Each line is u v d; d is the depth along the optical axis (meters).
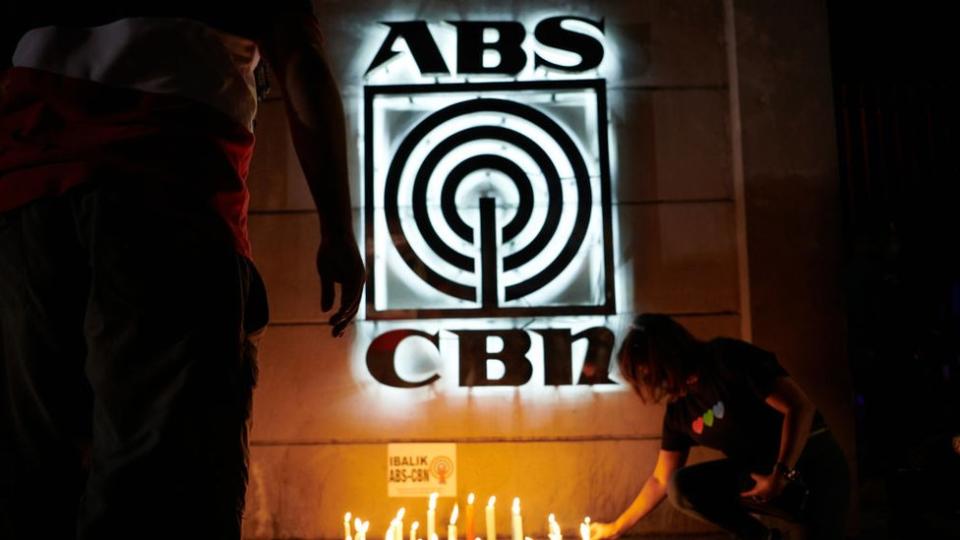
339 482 3.89
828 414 3.86
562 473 3.88
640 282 4.01
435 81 4.16
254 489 3.89
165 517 0.86
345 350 3.96
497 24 4.16
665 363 3.05
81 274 0.93
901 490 3.70
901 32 4.38
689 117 4.12
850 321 4.12
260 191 4.07
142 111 1.01
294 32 1.18
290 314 3.99
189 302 0.91
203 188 1.00
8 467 0.92
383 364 3.94
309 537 3.86
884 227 4.21
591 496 3.87
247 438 0.96
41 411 0.92
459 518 3.86
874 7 4.39
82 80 1.02
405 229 4.07
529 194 4.03
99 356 0.89
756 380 2.94
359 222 4.08
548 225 4.02
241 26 1.15
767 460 3.03
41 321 0.92
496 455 3.89
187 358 0.89
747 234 3.94
